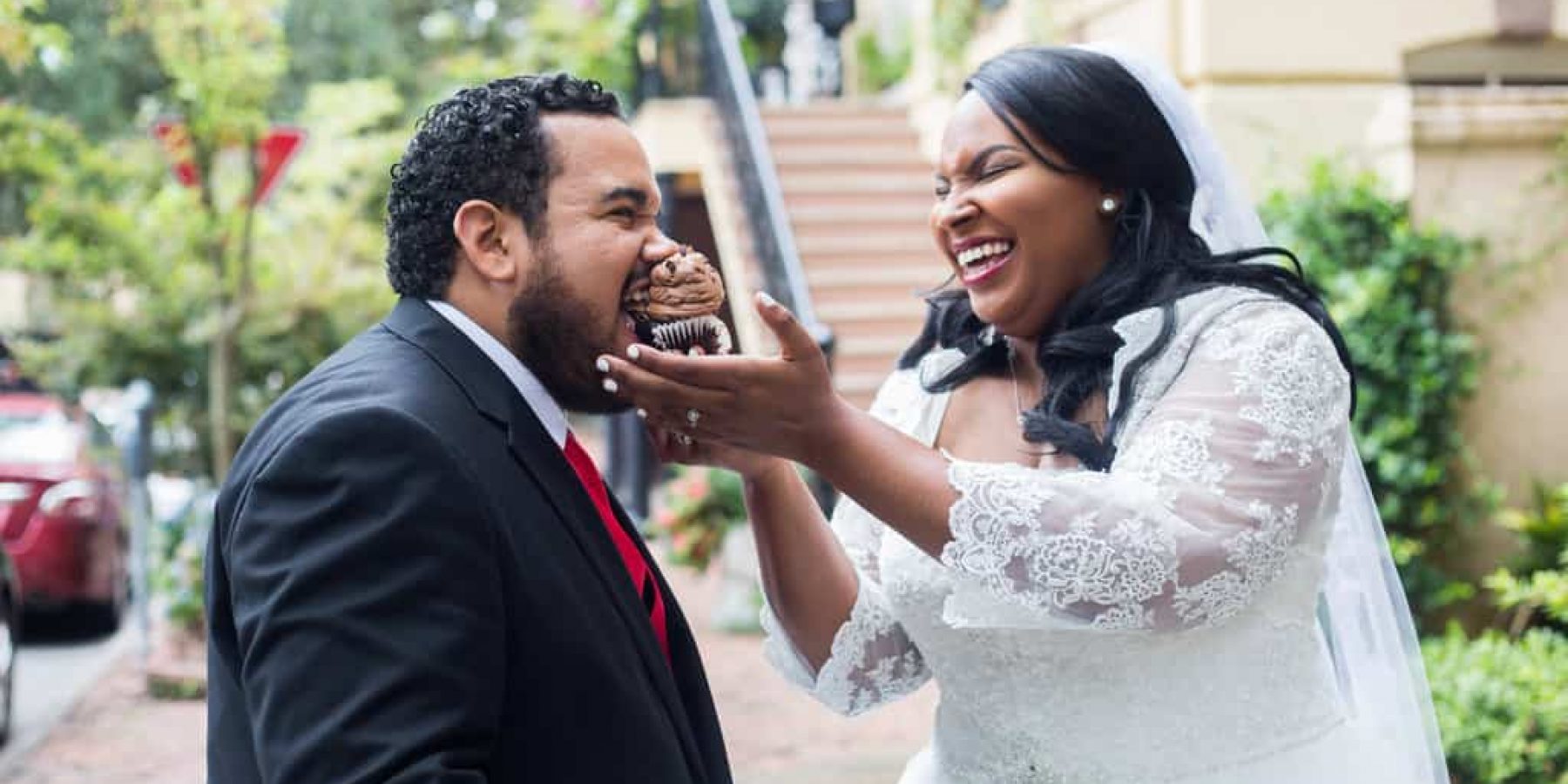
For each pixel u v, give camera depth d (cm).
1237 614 236
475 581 192
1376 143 719
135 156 1148
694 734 233
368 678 181
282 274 1371
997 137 248
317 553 186
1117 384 240
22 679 926
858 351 1032
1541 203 686
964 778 259
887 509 220
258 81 980
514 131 213
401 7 2212
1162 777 238
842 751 662
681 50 1402
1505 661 520
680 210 1594
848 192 1205
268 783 181
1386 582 277
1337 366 239
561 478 212
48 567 991
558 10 1577
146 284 1265
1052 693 242
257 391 1448
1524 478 681
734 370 209
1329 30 798
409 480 191
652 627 220
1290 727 240
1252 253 250
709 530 959
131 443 906
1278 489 225
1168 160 250
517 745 199
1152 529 218
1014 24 1079
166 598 1209
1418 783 271
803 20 1759
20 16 740
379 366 207
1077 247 250
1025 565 218
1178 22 813
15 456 1019
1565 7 805
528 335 214
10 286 1597
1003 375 270
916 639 256
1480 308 682
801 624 265
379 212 1394
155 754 718
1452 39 805
